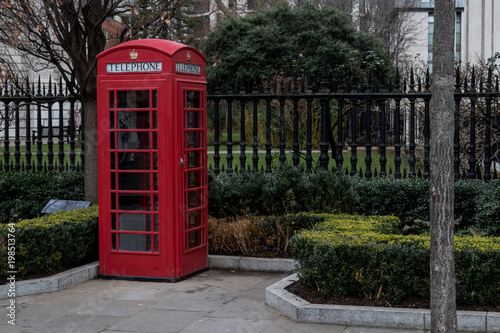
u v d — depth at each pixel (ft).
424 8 130.82
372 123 59.41
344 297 16.43
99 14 26.27
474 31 65.31
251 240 22.71
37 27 23.54
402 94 25.89
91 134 26.73
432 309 11.81
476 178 26.50
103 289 19.13
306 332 14.73
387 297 15.89
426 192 23.86
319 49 70.44
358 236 17.48
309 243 17.11
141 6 27.96
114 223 20.58
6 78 28.89
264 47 72.74
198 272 21.38
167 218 19.95
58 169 33.40
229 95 27.94
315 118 54.13
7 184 28.94
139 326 15.20
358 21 118.42
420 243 16.46
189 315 16.17
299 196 24.79
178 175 19.94
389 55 83.92
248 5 87.10
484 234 20.89
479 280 15.42
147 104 19.88
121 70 19.99
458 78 25.72
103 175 20.49
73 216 21.80
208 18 80.12
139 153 20.17
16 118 31.12
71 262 20.94
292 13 75.51
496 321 14.34
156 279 20.10
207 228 22.04
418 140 46.24
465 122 37.99
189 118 20.80
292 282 18.16
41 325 15.31
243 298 17.99
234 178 26.13
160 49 19.47
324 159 27.04
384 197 24.29
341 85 26.89
